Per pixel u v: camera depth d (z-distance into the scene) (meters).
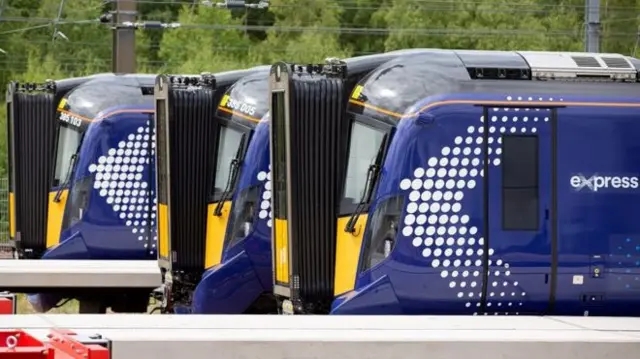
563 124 27.58
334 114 28.44
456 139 27.06
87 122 41.75
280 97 28.81
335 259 28.09
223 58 114.19
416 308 27.14
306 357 22.31
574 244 27.59
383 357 22.55
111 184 41.62
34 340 18.59
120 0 52.34
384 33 125.31
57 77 121.06
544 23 109.31
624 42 108.38
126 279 37.97
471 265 27.14
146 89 42.12
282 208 28.88
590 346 23.20
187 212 34.84
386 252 26.97
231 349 22.03
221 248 33.81
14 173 44.03
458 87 27.23
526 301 27.52
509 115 27.34
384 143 27.14
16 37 130.12
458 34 97.88
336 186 28.39
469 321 25.31
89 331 22.77
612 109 27.83
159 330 23.06
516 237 27.28
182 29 118.44
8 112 44.84
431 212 26.98
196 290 33.66
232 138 34.03
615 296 27.91
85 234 41.62
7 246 62.91
